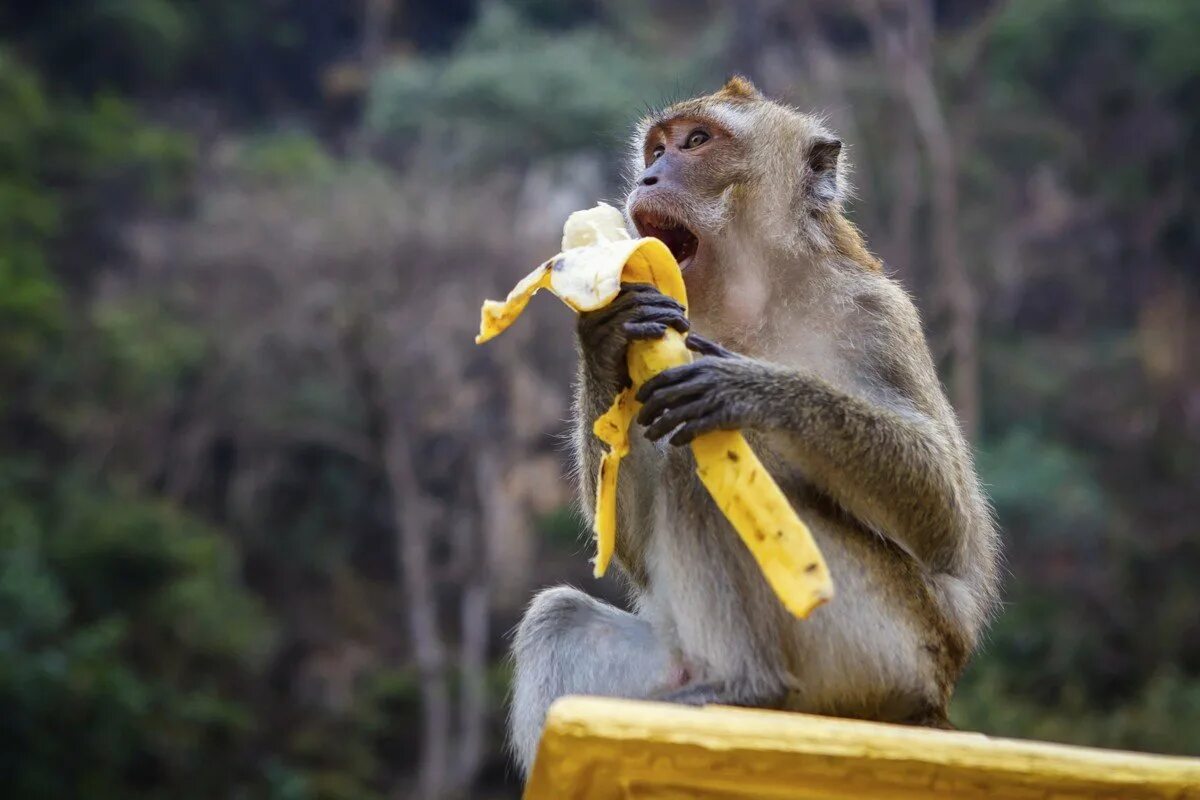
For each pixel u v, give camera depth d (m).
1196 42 38.94
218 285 36.47
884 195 37.50
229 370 35.31
